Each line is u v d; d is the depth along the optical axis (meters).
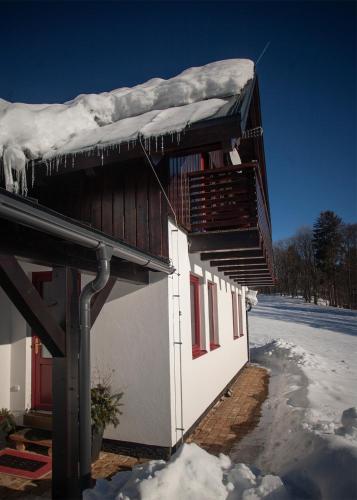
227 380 8.48
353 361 12.34
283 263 64.69
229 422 6.02
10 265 2.74
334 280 58.03
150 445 4.63
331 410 5.28
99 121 6.44
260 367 12.13
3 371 5.05
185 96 6.00
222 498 2.71
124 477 3.10
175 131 4.66
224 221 5.80
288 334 22.53
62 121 5.94
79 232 2.76
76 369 3.39
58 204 5.94
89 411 3.26
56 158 5.32
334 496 2.54
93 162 5.23
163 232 5.16
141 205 5.38
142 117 5.82
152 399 4.72
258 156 10.35
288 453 3.87
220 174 5.94
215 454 4.64
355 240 60.31
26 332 5.17
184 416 5.15
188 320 5.67
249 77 6.06
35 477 3.86
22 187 5.30
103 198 5.66
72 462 3.25
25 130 5.46
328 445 3.20
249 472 3.01
